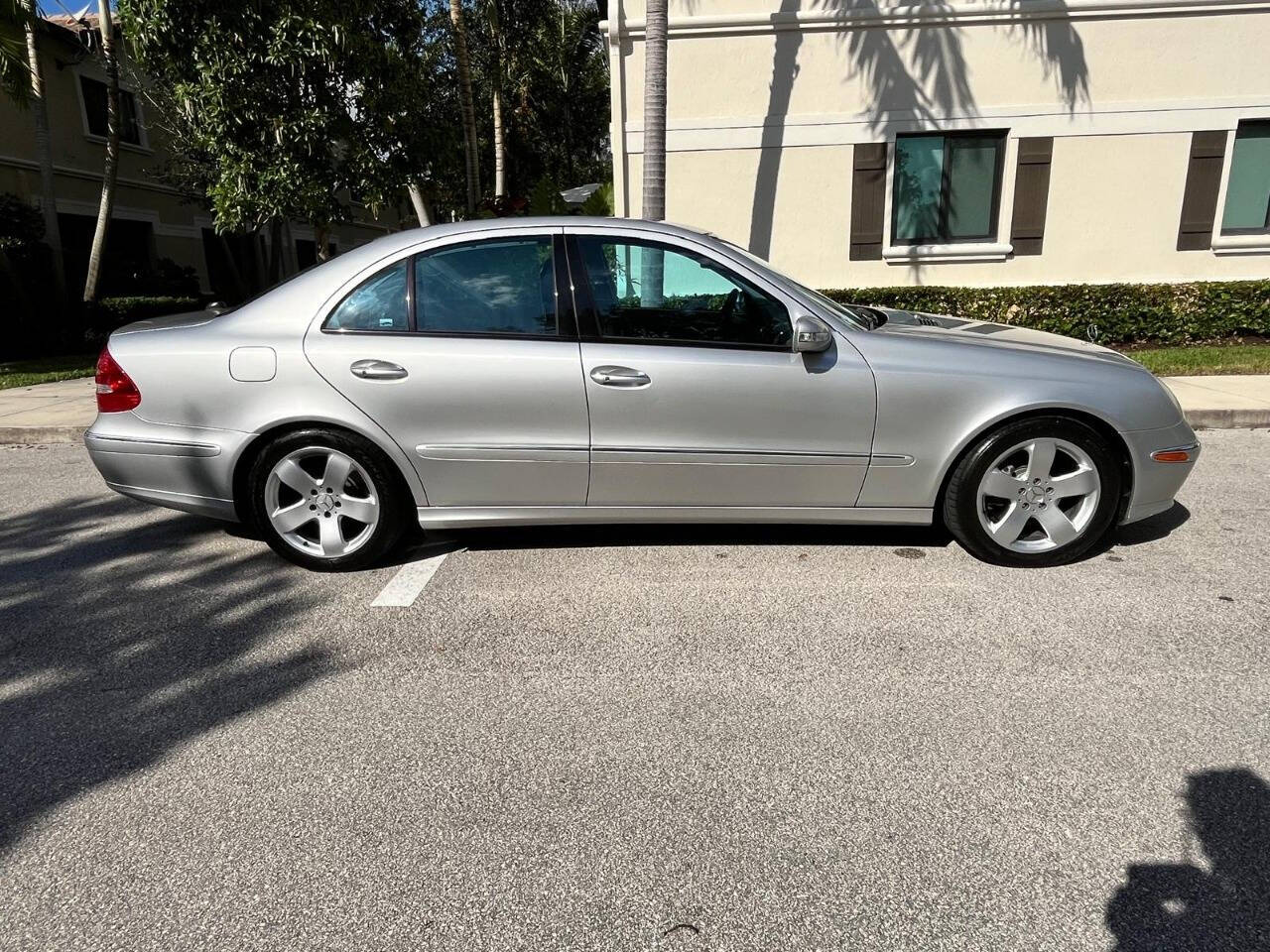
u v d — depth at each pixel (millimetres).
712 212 10422
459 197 25391
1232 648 3199
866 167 10180
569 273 3842
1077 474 3877
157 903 2047
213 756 2645
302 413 3830
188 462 3967
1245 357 8992
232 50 9359
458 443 3861
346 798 2430
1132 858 2131
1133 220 10203
